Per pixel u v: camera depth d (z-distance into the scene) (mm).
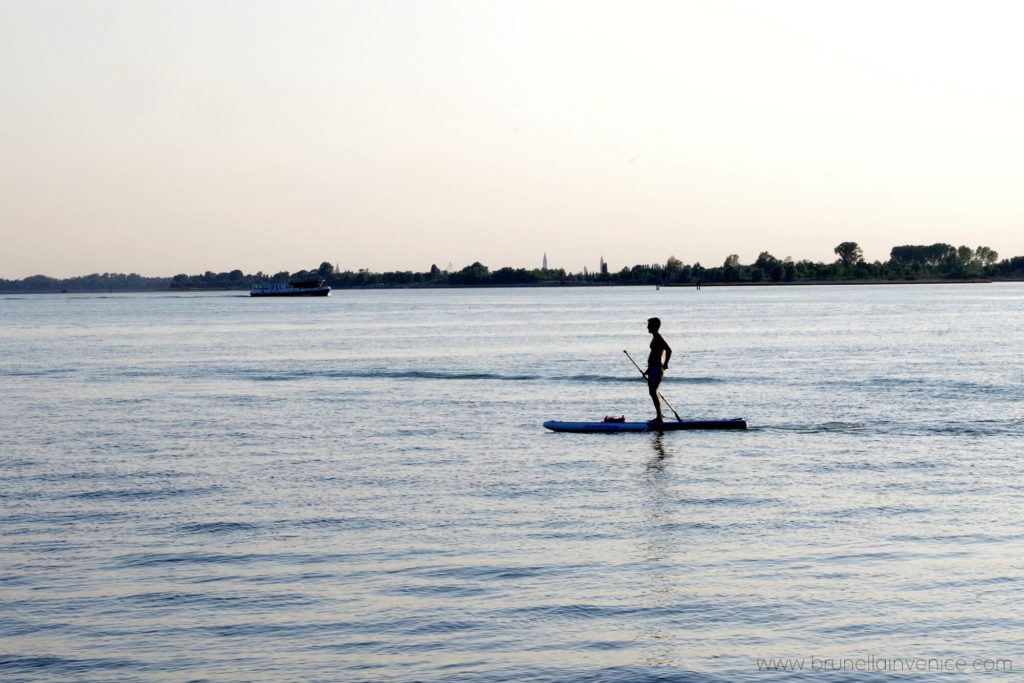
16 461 29922
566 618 15914
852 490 24672
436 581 17719
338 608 16438
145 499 24312
